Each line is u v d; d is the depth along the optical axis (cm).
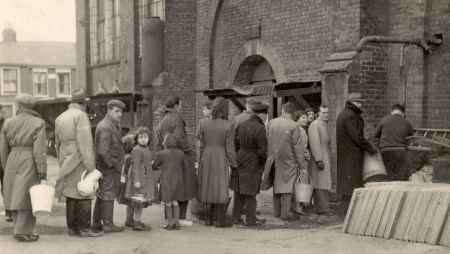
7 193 791
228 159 902
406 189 779
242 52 1592
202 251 718
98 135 830
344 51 1148
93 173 805
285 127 952
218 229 880
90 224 827
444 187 782
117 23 2712
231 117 1612
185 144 912
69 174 805
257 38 1535
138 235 828
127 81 2542
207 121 918
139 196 858
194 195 915
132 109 2083
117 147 843
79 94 838
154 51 2002
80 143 797
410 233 746
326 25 1298
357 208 823
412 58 1114
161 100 1848
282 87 1313
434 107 1088
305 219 966
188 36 1838
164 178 874
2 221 959
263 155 894
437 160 928
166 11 1841
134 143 938
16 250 721
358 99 937
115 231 852
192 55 1841
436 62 1086
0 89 4572
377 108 1137
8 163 785
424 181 935
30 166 778
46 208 752
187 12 1834
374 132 1084
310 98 1332
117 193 855
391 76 1141
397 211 769
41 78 4706
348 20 1141
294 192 967
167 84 1842
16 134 781
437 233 717
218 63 1705
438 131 1049
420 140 968
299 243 760
